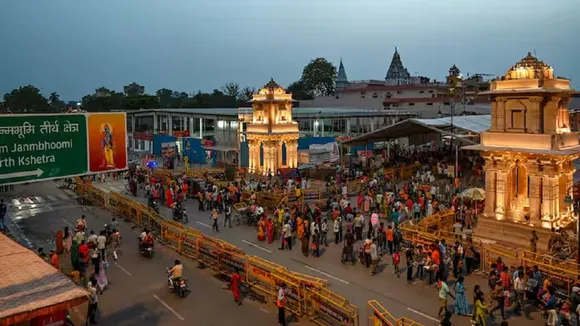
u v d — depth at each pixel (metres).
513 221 27.03
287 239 27.23
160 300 20.61
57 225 33.50
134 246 28.45
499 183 27.67
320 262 25.00
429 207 31.59
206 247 24.86
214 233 30.62
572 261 21.42
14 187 50.22
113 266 24.95
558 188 26.61
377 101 97.62
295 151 52.31
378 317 16.16
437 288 21.41
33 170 18.86
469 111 78.88
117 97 127.19
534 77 26.09
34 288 12.41
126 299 20.72
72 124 19.88
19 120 18.38
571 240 23.83
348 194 41.12
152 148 72.94
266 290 20.75
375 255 23.16
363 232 30.38
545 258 21.81
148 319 18.75
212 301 20.48
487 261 22.95
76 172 20.08
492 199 27.98
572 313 16.69
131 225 33.31
